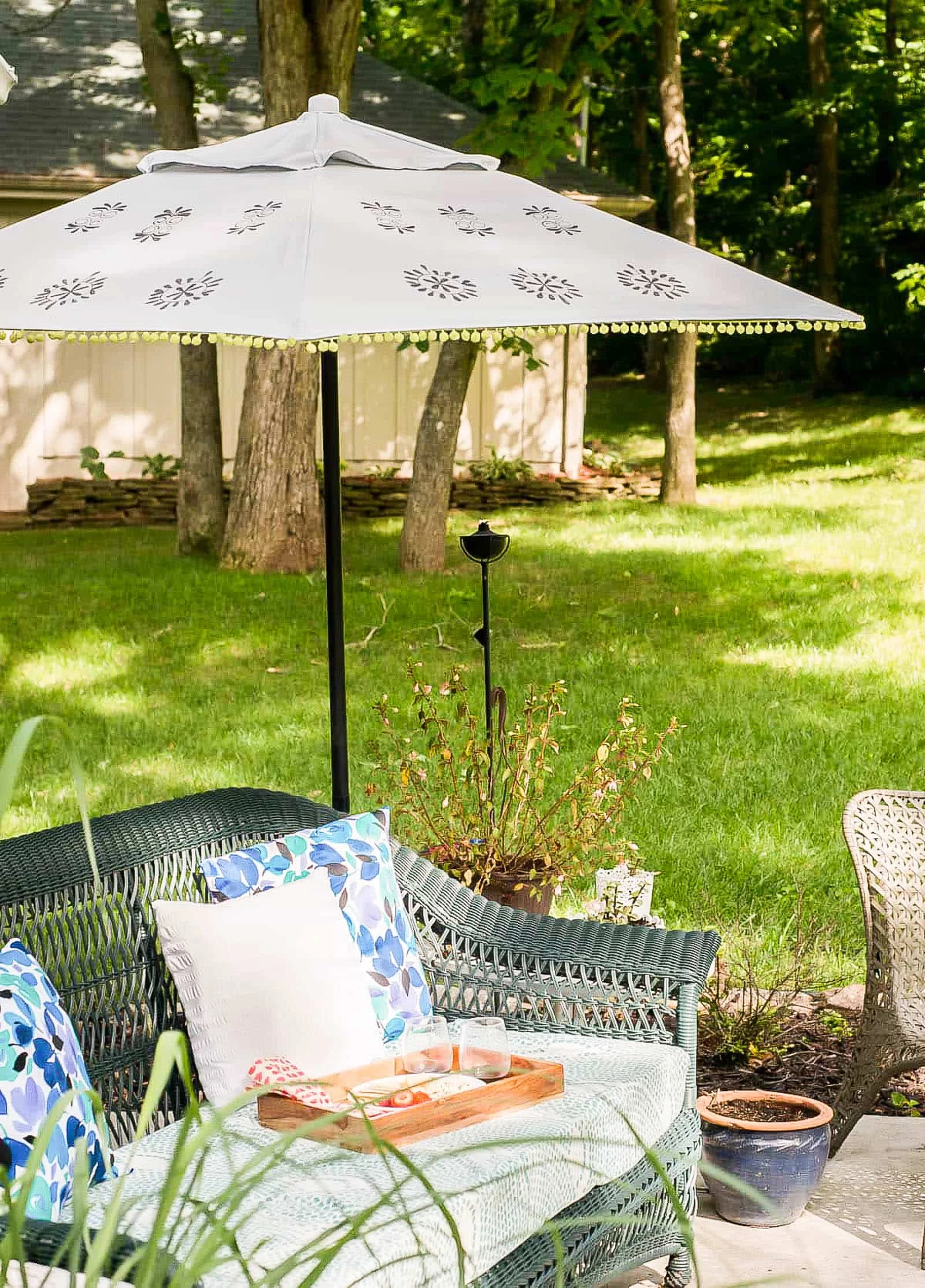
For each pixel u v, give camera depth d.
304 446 11.81
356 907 3.35
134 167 15.73
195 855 3.26
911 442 18.17
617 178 27.56
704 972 3.23
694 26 21.73
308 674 9.05
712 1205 3.44
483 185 3.51
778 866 5.81
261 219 3.13
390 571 11.91
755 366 26.64
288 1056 3.04
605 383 27.77
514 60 11.90
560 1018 3.38
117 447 15.78
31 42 16.94
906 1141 3.78
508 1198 2.53
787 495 15.55
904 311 22.20
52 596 11.10
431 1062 2.93
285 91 10.62
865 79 20.72
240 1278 2.21
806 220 24.22
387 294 2.83
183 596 10.98
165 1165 2.71
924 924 3.73
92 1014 2.94
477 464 16.02
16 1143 2.39
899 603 10.52
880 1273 3.09
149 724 8.12
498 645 9.69
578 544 13.09
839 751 7.43
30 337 3.12
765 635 9.88
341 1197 2.49
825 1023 4.43
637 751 4.61
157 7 11.72
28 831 6.42
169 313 2.79
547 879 4.20
